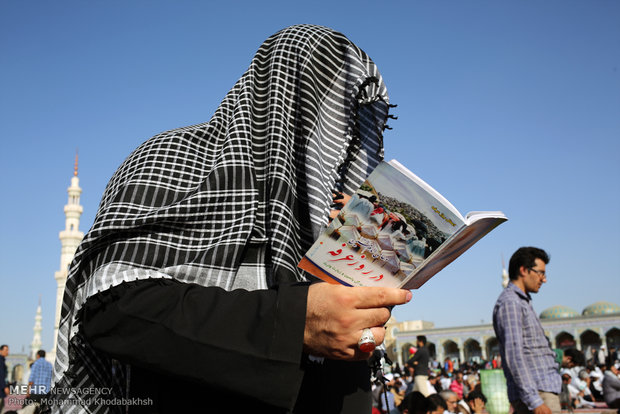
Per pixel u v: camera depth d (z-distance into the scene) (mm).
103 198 1406
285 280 1271
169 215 1211
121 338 1059
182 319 1053
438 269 1380
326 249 1270
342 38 1811
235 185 1329
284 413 1165
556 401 4258
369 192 1252
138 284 1098
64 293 1173
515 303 4387
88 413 1165
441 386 20750
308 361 1294
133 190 1271
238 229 1268
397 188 1231
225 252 1228
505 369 4445
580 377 19625
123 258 1155
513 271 4664
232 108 1575
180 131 1485
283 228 1343
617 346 48188
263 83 1660
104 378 1209
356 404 1456
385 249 1258
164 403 1163
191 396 1163
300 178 1549
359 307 1054
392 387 14094
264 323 1062
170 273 1176
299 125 1598
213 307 1079
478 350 53656
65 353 1160
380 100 1817
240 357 1027
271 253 1321
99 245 1184
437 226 1226
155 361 1035
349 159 1789
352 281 1304
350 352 1066
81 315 1135
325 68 1736
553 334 49031
